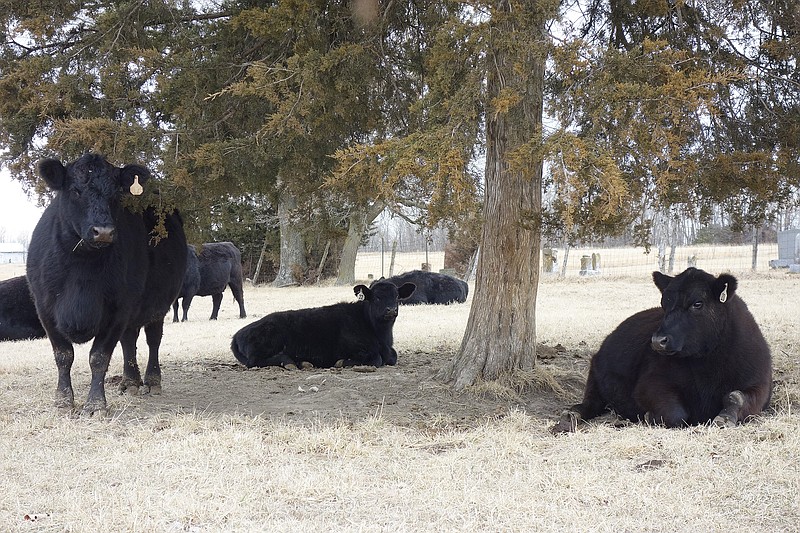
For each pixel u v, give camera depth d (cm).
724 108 877
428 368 1063
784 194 878
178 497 485
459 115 663
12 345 1519
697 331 650
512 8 675
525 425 688
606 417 757
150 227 867
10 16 839
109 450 614
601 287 2523
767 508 445
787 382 860
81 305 746
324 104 813
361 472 541
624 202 660
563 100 676
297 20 802
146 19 851
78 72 808
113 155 786
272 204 1079
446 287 2361
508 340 867
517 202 852
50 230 773
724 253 4300
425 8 903
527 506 462
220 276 2027
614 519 438
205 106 848
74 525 443
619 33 956
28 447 628
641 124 646
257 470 547
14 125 823
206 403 839
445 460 563
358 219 1338
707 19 879
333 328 1123
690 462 525
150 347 937
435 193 644
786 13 833
